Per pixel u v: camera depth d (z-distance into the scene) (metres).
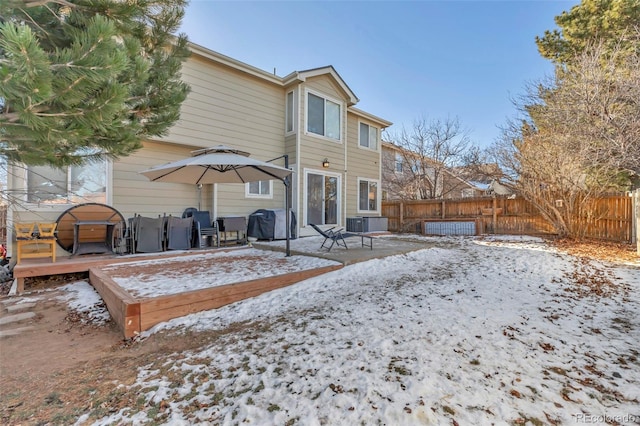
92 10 2.68
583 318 3.43
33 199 6.00
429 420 1.85
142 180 7.57
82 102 2.27
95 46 2.09
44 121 2.08
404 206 14.19
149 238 6.71
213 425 1.92
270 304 4.14
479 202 12.00
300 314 3.73
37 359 2.97
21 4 2.41
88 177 6.71
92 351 3.14
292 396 2.16
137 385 2.42
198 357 2.83
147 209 7.66
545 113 9.59
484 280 5.00
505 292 4.38
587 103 7.82
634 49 8.32
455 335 2.99
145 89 3.43
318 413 1.97
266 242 8.62
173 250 7.05
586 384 2.19
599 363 2.48
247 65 8.82
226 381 2.41
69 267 5.41
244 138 9.04
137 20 3.38
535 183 9.51
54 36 2.77
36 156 2.69
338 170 10.99
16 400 2.29
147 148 7.59
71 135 2.28
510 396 2.06
